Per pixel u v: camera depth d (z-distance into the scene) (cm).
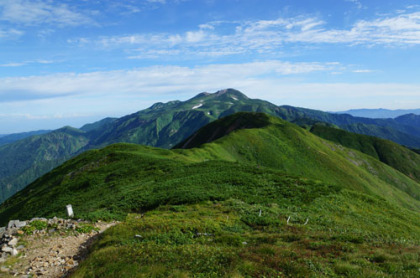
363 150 18312
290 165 9294
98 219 2570
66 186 5475
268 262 1208
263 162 9056
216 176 3872
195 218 2255
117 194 3806
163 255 1352
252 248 1452
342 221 2523
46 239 1920
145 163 5619
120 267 1222
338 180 9219
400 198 9956
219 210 2605
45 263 1526
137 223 2061
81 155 8488
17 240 1830
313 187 3481
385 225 2675
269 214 2473
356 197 3412
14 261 1566
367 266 1148
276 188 3384
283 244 1588
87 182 5269
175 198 3061
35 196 6022
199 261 1244
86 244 1880
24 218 4497
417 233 2644
